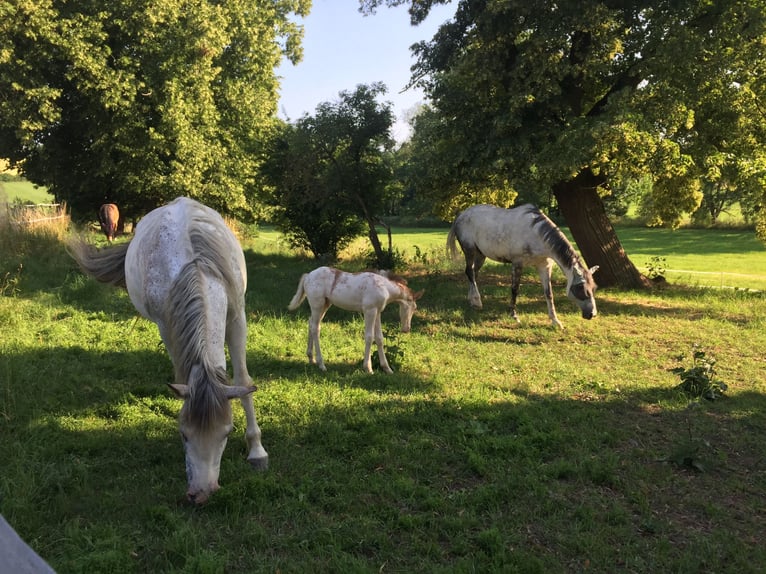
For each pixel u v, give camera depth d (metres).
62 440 4.00
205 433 2.84
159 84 17.73
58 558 2.68
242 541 2.95
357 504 3.39
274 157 15.09
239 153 21.62
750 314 9.88
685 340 8.12
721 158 11.01
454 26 11.93
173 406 4.81
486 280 14.01
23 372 5.09
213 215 4.05
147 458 3.88
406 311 6.74
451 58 12.07
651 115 10.27
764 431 4.85
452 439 4.42
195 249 3.46
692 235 34.00
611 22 10.76
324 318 8.75
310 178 14.09
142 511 3.12
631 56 11.88
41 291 8.75
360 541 2.99
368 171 14.32
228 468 3.71
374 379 5.90
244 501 3.31
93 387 5.12
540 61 10.51
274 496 3.44
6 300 7.94
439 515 3.32
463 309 10.12
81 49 15.67
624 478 3.89
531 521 3.31
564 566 2.89
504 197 15.00
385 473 3.82
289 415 4.76
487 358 6.99
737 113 11.16
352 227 16.30
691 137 11.65
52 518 3.04
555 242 8.60
